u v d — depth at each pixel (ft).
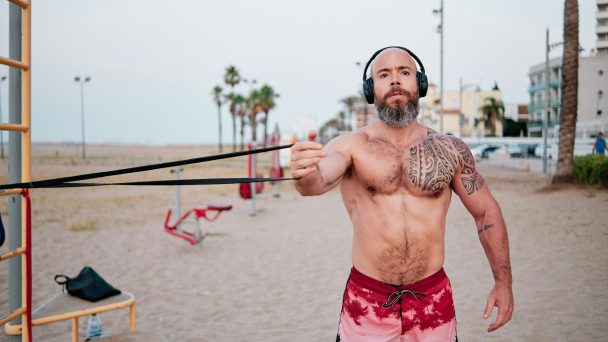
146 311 18.03
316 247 29.32
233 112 278.46
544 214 36.94
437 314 7.85
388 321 7.79
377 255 7.80
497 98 247.29
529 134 219.82
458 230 32.48
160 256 27.76
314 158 6.10
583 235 28.55
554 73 202.39
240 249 29.40
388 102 7.58
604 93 179.93
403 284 7.81
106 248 30.09
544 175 77.30
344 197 8.27
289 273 23.30
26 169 10.57
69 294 14.94
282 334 15.31
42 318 13.05
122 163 134.82
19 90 10.40
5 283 22.06
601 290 18.16
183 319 17.03
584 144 106.52
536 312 16.14
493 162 117.29
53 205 52.80
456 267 22.81
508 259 7.93
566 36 53.06
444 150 7.94
